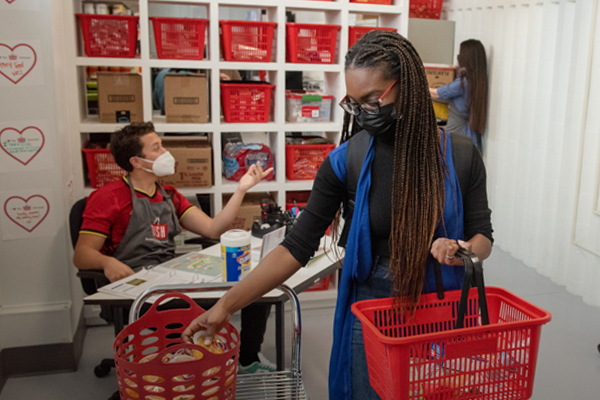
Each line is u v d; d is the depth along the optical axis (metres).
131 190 2.58
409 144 1.29
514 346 1.22
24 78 2.60
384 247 1.40
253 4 3.22
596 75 3.57
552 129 4.08
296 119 3.52
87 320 3.37
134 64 3.12
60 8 2.92
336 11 3.45
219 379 1.30
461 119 5.07
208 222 2.81
